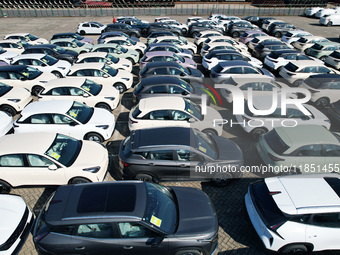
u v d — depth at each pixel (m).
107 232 4.94
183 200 5.91
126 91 13.74
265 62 16.33
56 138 7.61
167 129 7.71
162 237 4.98
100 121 9.10
